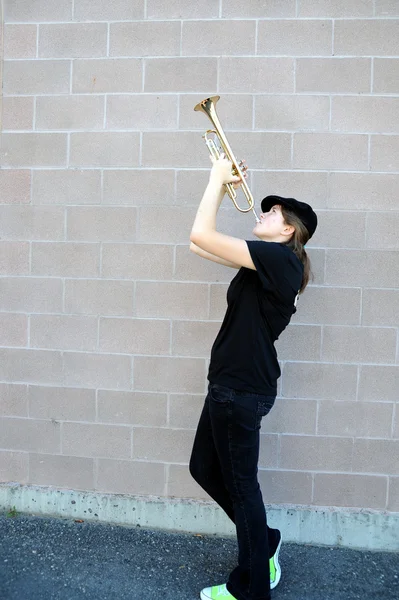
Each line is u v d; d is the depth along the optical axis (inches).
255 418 76.3
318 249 100.4
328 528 101.7
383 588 90.0
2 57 105.0
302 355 101.8
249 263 72.9
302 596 87.2
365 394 101.3
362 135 98.8
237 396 75.3
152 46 101.7
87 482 107.5
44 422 108.0
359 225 99.7
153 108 102.3
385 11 97.6
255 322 75.4
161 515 104.7
